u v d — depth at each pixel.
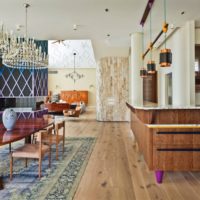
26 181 3.22
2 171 3.65
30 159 4.28
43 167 3.82
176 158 3.15
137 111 4.05
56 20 5.01
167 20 5.00
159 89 8.00
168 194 2.79
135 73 6.07
